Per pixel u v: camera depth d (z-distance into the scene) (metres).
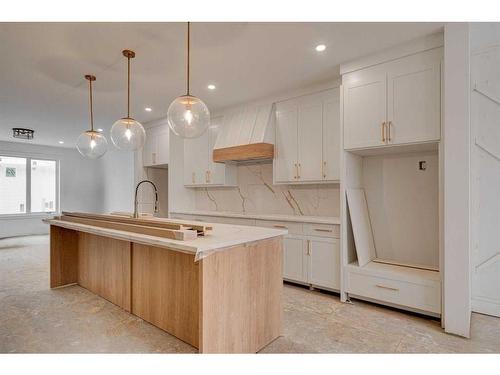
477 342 2.22
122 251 2.88
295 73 3.33
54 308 2.86
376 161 3.39
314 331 2.41
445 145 2.38
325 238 3.28
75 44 2.66
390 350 2.11
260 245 2.17
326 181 3.55
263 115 4.11
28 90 3.83
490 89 2.73
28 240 6.67
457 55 2.33
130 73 3.30
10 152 7.14
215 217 4.45
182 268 2.30
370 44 2.69
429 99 2.56
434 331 2.40
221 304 1.85
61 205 7.85
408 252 3.17
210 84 3.66
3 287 3.48
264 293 2.20
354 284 2.99
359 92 2.97
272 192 4.46
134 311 2.73
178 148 5.36
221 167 4.75
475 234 2.81
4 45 2.67
